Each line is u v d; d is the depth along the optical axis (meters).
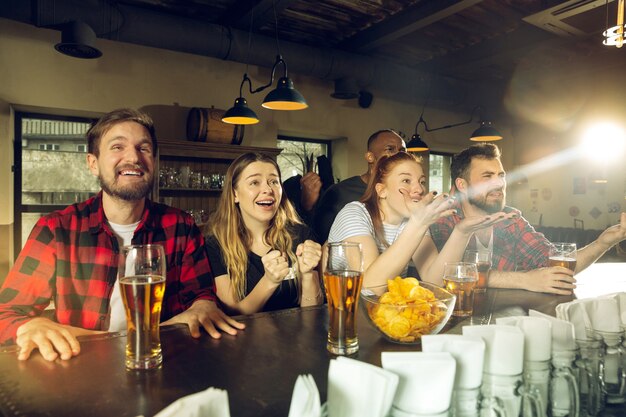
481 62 5.49
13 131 4.18
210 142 4.61
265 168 1.94
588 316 0.96
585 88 7.06
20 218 4.28
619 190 6.73
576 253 1.80
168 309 1.67
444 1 4.08
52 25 3.48
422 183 1.76
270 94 3.60
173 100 4.80
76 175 4.55
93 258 1.54
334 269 0.92
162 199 4.54
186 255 1.71
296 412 0.54
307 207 3.79
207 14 4.53
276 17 4.29
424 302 0.98
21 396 0.74
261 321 1.19
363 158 6.22
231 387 0.78
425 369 0.62
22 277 1.48
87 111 4.34
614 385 0.81
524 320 0.82
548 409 0.72
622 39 1.86
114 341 1.02
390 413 0.63
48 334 0.95
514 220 2.29
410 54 5.89
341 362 0.62
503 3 4.45
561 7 3.88
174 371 0.85
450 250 1.49
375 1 4.34
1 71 3.94
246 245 1.96
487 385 0.75
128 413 0.69
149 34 3.91
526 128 7.98
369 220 1.81
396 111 6.58
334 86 5.79
